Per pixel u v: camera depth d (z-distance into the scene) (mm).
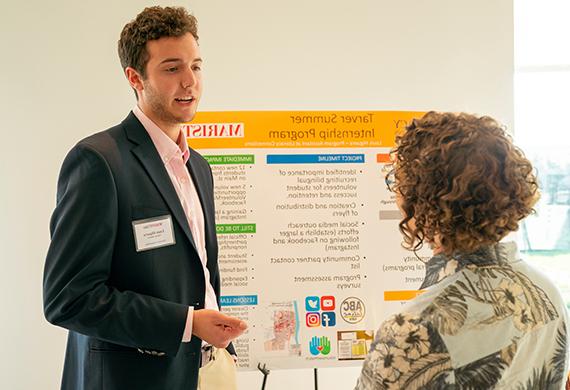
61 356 3201
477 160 1018
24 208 3193
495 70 3422
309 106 3340
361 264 2562
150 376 1707
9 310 3176
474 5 3420
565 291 3846
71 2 3221
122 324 1584
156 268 1706
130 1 3244
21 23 3199
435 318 988
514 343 1000
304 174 2566
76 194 1614
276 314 2518
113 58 3240
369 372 1041
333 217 2564
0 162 3186
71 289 1564
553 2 3768
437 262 1075
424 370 980
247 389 3289
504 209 1014
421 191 1046
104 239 1606
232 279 2521
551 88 3828
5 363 3170
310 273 2541
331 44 3350
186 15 1834
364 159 2596
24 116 3197
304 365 2514
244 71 3303
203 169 2055
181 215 1771
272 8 3316
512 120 3426
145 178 1737
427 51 3404
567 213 3852
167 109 1791
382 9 3383
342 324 2539
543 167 3855
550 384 1051
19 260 3188
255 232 2535
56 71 3213
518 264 1082
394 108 3383
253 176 2547
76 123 3221
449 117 1107
